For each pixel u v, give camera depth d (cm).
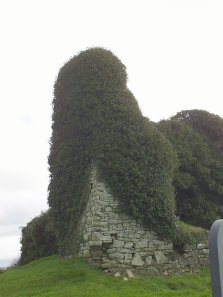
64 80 2291
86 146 2106
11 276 1958
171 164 2172
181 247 2072
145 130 2134
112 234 1930
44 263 2072
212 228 680
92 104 2131
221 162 3048
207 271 2072
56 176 2247
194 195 2806
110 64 2217
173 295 1619
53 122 2320
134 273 1898
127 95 2189
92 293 1584
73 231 2080
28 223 2898
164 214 2036
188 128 3086
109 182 1992
